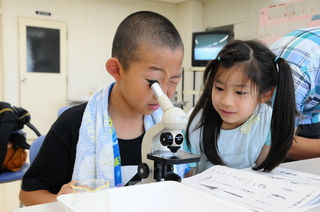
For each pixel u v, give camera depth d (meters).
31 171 0.83
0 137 1.67
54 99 4.95
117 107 0.88
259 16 4.83
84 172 0.81
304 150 1.11
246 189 0.66
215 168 0.82
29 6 4.65
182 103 4.27
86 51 5.18
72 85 5.09
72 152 0.84
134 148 0.90
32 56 4.72
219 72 0.89
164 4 5.97
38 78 4.79
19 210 0.55
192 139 1.04
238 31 5.34
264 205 0.57
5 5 4.49
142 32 0.68
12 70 4.60
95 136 0.84
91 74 5.25
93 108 0.86
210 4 5.80
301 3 4.16
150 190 0.54
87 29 5.16
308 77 1.08
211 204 0.50
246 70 0.85
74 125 0.84
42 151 0.83
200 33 4.39
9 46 4.55
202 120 1.01
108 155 0.82
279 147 0.89
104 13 5.31
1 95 4.69
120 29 0.74
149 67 0.67
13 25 4.56
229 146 1.04
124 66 0.72
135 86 0.70
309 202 0.58
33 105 4.78
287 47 1.15
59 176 0.84
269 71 0.90
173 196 0.55
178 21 6.14
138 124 0.92
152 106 0.72
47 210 0.56
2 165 1.70
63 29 4.95
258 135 1.02
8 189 2.50
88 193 0.45
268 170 0.88
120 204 0.51
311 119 1.32
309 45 1.10
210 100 0.98
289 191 0.64
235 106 0.87
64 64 5.00
